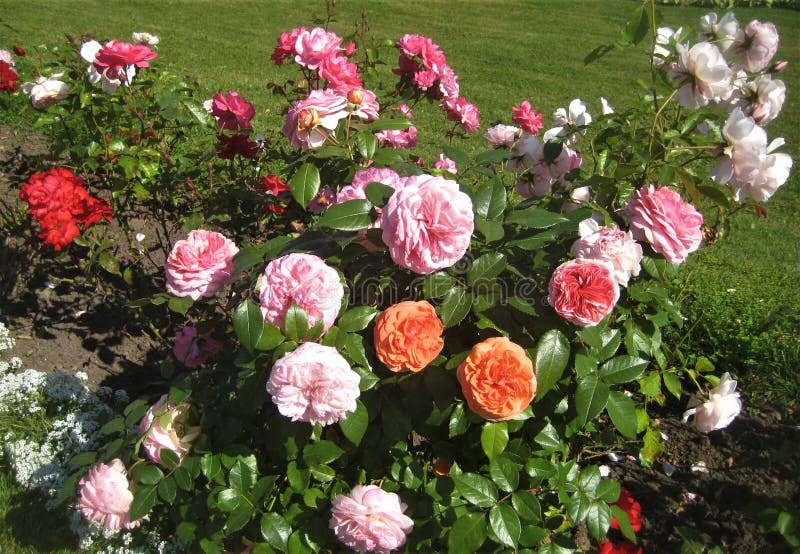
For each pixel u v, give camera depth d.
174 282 1.96
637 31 1.96
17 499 2.50
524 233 1.79
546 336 1.67
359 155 2.29
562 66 11.47
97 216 2.63
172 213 3.96
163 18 12.79
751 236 5.24
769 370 2.96
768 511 1.89
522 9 17.27
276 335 1.66
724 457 2.59
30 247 3.50
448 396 1.71
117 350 3.17
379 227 1.70
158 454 1.93
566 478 1.83
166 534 2.32
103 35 10.55
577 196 2.17
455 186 1.59
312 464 1.77
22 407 2.82
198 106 3.10
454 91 2.94
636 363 1.75
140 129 3.68
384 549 1.61
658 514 2.37
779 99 2.26
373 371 1.81
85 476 1.99
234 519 1.75
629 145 2.41
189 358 2.35
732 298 3.58
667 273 1.98
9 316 3.31
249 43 11.14
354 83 2.36
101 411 2.77
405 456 1.83
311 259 1.68
